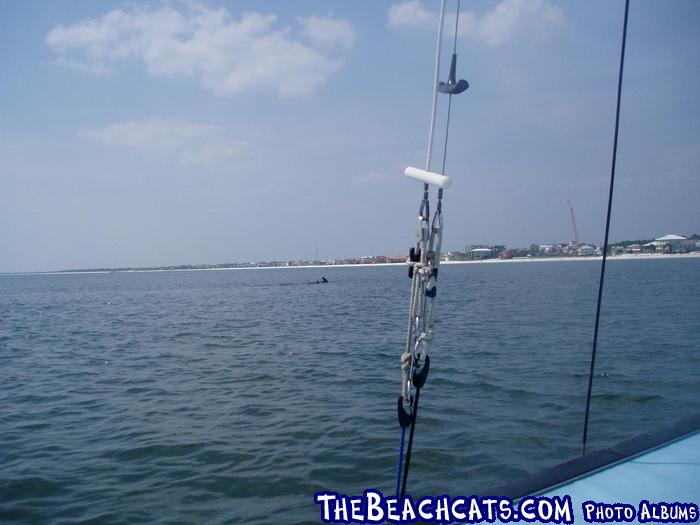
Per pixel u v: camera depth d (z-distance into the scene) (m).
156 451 8.55
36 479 7.56
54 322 32.25
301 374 14.15
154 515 6.46
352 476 7.37
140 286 98.31
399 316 29.48
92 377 14.83
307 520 6.16
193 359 17.19
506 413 9.88
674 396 10.53
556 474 3.99
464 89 3.19
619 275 49.03
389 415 10.07
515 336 19.38
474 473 7.24
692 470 3.95
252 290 67.12
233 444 8.76
